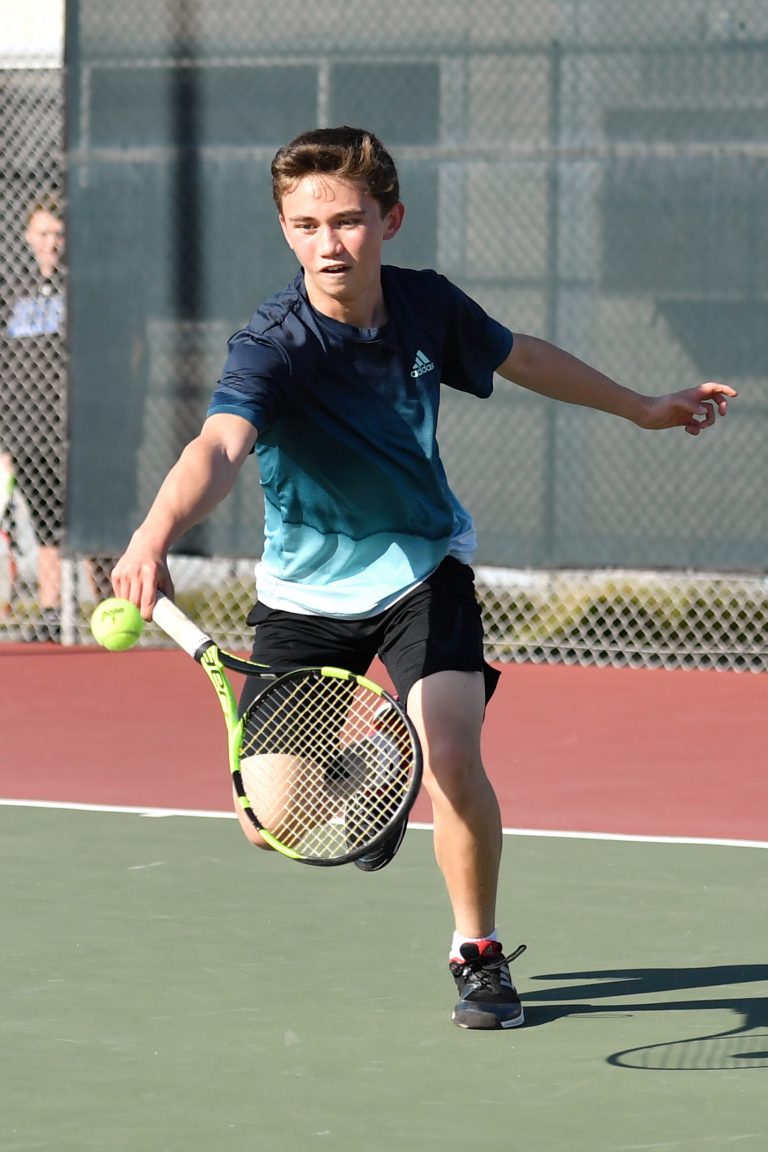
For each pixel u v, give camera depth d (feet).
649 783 72.69
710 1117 37.78
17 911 53.72
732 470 95.14
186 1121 37.47
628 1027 43.70
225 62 100.53
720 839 63.41
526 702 89.66
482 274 97.50
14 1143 36.29
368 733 41.29
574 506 96.89
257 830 38.99
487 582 103.50
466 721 42.70
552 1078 40.14
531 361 46.03
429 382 43.39
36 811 67.36
